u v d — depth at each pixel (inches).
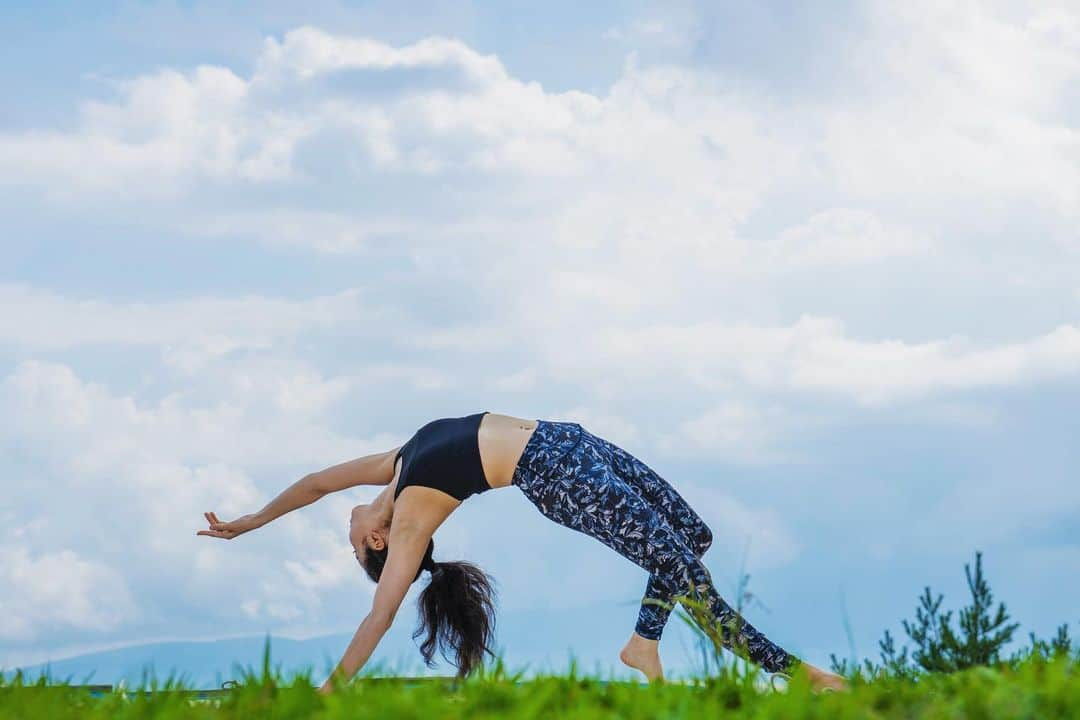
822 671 125.5
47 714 91.3
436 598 166.2
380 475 165.5
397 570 147.5
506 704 90.3
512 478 150.5
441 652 166.7
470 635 166.2
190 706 94.0
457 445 149.5
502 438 150.3
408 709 81.6
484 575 169.8
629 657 153.6
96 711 93.6
